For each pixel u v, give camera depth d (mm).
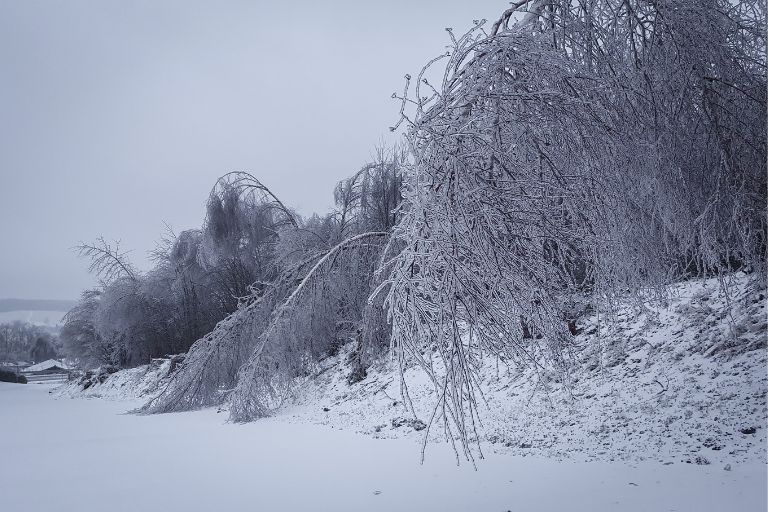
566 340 7016
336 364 18859
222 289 27984
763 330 10055
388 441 11070
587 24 7766
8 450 13180
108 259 40406
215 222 21406
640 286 8414
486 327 5734
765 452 6957
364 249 17906
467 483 7418
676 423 8609
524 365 7078
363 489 7621
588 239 6789
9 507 7988
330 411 15258
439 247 5488
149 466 10320
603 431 9188
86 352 42406
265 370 16328
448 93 6434
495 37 6684
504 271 5836
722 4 8305
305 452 10609
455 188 5719
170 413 19141
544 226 6387
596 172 7008
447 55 6570
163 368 28688
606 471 7238
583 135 6914
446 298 5520
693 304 12016
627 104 7477
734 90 8164
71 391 37969
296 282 18078
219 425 15531
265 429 14031
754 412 8102
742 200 7980
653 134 7770
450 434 5730
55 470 10555
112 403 26938
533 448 9109
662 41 8008
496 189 5992
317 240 21234
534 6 7914
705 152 8188
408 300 5719
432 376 5699
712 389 9219
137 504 7727
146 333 36281
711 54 7871
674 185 7906
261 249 24547
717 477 6445
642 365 11078
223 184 21656
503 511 6082
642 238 7797
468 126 6109
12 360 107125
